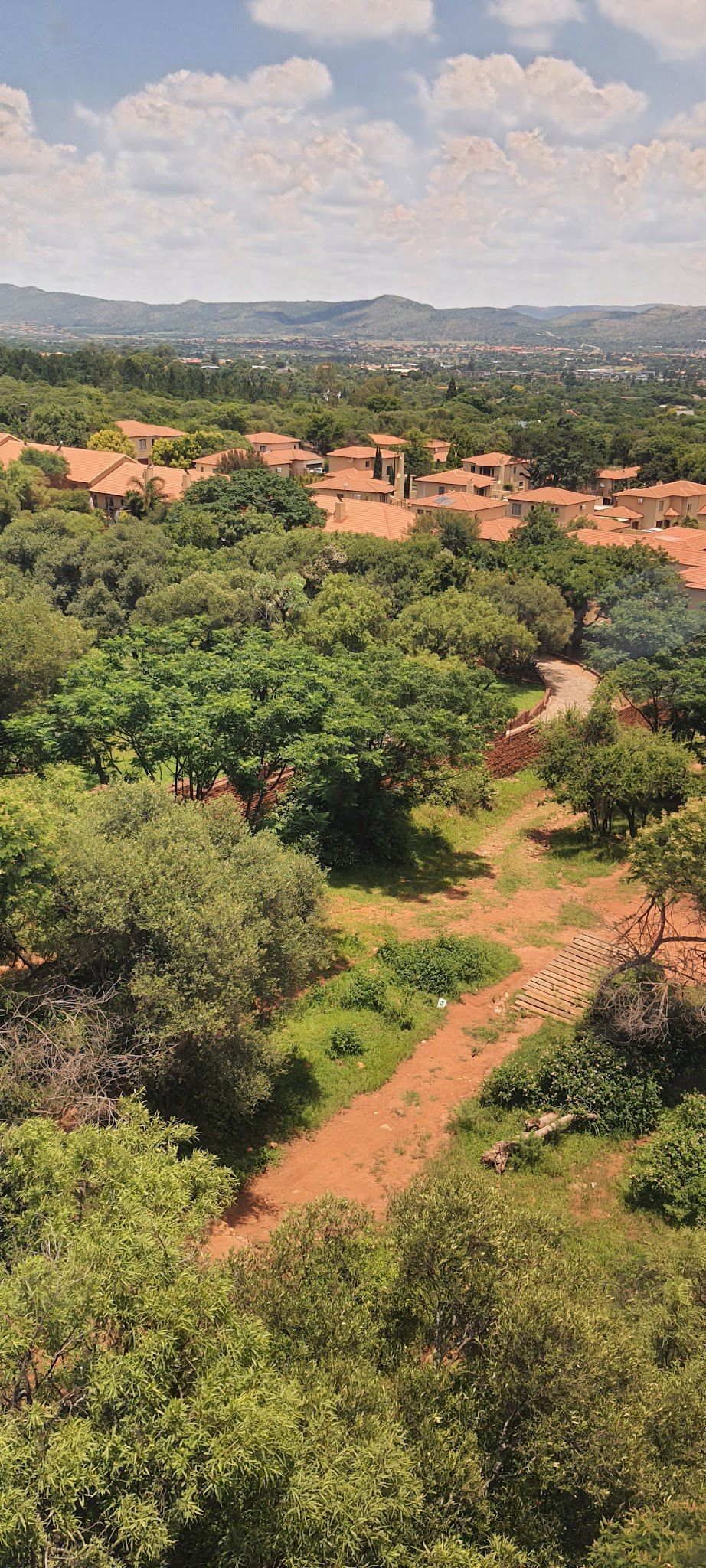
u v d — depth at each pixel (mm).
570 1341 10352
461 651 49812
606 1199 18156
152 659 34344
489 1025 23656
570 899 30969
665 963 24797
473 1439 9930
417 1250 11648
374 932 27812
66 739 30484
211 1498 8492
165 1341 8648
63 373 173375
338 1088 20938
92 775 31812
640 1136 20125
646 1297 13695
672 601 50719
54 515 68938
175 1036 16609
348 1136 19547
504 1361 10398
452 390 194500
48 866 17047
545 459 116812
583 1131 20125
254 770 31547
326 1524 8344
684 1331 12062
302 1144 19250
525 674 58125
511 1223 12258
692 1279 13555
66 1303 8711
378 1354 11039
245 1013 17875
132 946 17500
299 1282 11445
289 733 31078
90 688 31344
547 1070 21016
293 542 59906
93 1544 7594
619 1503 9953
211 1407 8297
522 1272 11391
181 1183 11156
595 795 34969
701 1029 22094
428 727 31703
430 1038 23156
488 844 35812
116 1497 8031
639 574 57656
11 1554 7398
